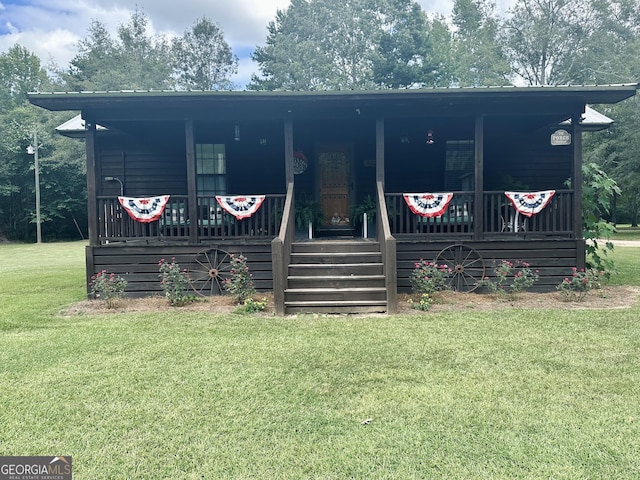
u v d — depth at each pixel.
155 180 11.28
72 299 8.52
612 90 7.84
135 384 4.23
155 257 8.58
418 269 8.17
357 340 5.51
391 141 11.09
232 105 8.36
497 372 4.41
